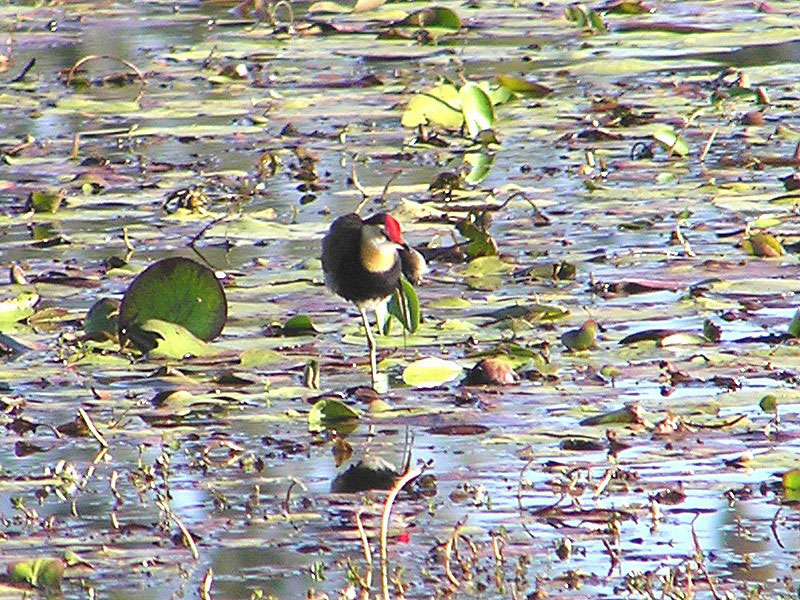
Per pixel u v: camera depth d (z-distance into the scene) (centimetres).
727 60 2331
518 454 948
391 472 929
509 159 1784
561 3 2855
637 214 1509
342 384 1081
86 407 1057
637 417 981
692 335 1133
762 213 1498
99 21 2800
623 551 815
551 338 1155
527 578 784
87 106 2136
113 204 1619
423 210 1517
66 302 1289
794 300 1219
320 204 1598
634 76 2241
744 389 1037
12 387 1099
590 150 1803
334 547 836
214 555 828
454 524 855
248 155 1842
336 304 1258
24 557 829
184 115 2058
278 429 1009
